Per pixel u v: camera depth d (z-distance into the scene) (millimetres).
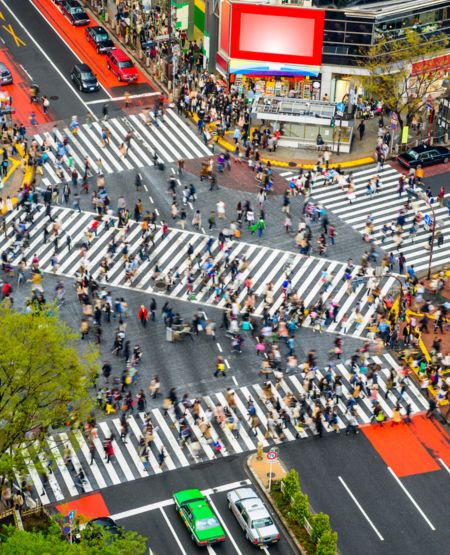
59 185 119938
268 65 134375
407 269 108312
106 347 97938
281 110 126750
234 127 130375
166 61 136625
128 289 104938
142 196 118375
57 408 79562
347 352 98125
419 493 84875
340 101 135500
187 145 127375
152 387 92625
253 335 99438
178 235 112375
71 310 101938
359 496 84500
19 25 149875
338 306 101875
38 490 84562
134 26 146875
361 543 80625
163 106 134375
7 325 78125
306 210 115250
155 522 81812
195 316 99438
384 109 133000
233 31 132750
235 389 93750
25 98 135250
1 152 124375
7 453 79438
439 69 129250
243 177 122125
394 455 88250
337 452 88438
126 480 85625
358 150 127625
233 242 111625
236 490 82625
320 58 132250
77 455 87500
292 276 107188
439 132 129250
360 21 128125
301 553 79000
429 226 114375
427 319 102188
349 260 105312
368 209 117562
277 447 88562
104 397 91625
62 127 130125
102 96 136125
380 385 94812
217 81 137375
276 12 130375
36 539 68562
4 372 77125
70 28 149625
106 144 126750
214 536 79188
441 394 92875
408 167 123500
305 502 80375
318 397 92562
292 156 126312
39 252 109938
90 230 112875
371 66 127688
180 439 88562
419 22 129625
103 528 76125
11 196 118438
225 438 89312
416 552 80000
